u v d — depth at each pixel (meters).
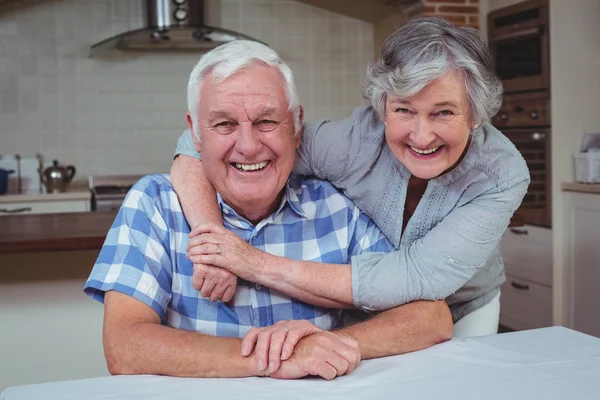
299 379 1.26
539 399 1.12
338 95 5.13
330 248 1.67
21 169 4.46
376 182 1.62
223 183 1.52
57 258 2.29
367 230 1.69
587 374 1.23
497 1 4.22
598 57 3.86
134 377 1.28
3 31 4.61
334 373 1.23
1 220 2.65
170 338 1.32
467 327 1.89
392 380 1.23
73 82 4.71
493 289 1.91
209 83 1.44
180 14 4.46
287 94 1.47
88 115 4.75
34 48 4.65
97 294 1.50
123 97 4.78
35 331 2.28
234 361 1.26
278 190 1.54
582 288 3.71
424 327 1.42
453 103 1.31
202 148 1.50
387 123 1.39
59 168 4.37
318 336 1.29
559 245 3.83
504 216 1.49
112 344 1.38
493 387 1.18
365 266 1.48
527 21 3.93
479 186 1.50
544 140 3.85
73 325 2.31
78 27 4.70
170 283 1.57
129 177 4.69
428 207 1.57
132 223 1.54
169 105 4.84
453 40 1.30
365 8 4.86
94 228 2.41
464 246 1.46
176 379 1.27
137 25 4.77
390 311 1.46
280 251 1.64
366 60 5.16
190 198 1.58
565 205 3.81
